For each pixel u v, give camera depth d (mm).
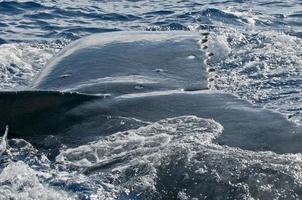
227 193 7066
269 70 12648
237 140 8086
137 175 7633
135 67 10328
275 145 7926
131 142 8305
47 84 9969
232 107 8852
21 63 14828
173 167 7582
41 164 8227
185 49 11070
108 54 10758
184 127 8469
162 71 10234
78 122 8727
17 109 8789
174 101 9047
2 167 8227
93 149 8312
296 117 10391
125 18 20125
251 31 17219
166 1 22453
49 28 18922
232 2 21984
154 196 7285
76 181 7754
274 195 6910
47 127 8719
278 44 14773
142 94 9281
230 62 13016
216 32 16625
